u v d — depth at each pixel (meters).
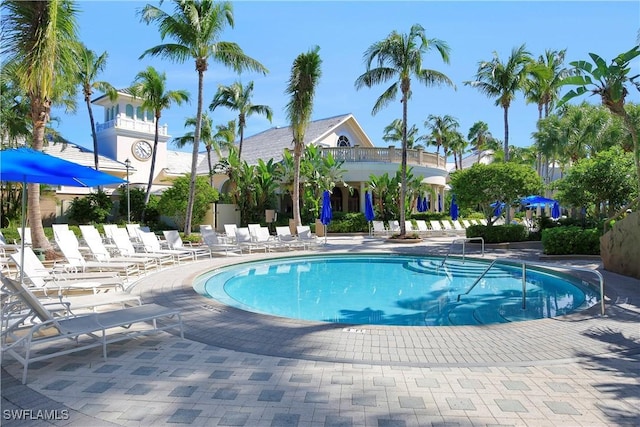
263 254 15.35
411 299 9.07
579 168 15.51
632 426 3.16
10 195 22.09
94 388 3.79
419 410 3.41
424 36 20.12
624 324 6.09
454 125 48.50
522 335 5.56
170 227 27.25
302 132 21.59
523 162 41.31
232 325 5.98
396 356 4.74
